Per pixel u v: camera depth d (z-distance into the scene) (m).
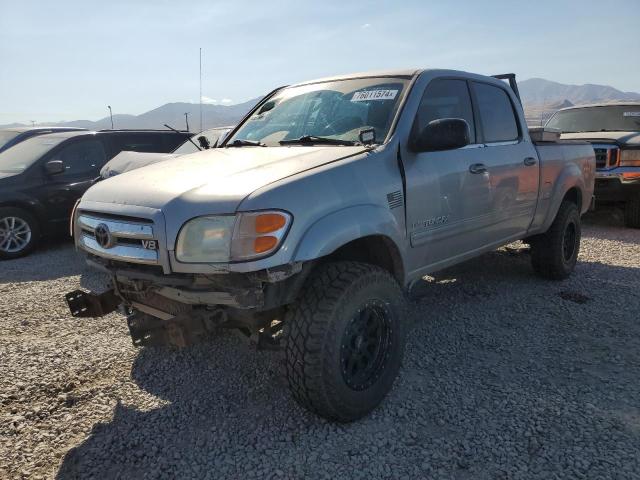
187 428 3.06
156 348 4.14
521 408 3.15
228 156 3.56
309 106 4.14
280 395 3.38
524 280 5.74
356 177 3.11
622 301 5.02
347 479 2.57
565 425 2.96
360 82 4.10
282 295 2.81
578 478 2.52
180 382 3.62
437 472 2.61
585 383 3.45
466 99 4.26
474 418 3.06
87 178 8.43
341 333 2.83
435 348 4.05
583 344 4.07
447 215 3.82
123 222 2.89
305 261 2.81
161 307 3.08
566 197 5.88
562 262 5.54
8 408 3.28
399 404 3.24
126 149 8.98
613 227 9.02
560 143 5.53
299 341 2.79
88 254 3.33
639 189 8.42
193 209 2.69
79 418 3.19
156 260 2.75
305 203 2.79
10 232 7.62
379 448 2.81
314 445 2.84
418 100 3.72
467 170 3.98
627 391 3.33
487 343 4.12
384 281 3.06
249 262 2.59
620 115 9.85
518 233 4.87
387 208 3.25
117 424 3.12
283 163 3.13
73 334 4.46
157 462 2.75
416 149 3.52
